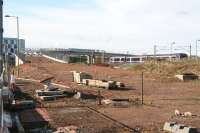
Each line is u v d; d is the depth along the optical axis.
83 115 25.66
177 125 20.47
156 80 53.56
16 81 47.38
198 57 77.75
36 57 100.06
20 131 19.72
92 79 46.72
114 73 61.06
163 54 97.69
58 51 125.56
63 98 33.62
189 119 24.58
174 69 64.62
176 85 48.12
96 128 21.48
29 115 25.09
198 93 40.19
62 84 45.03
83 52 121.69
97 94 37.22
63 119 24.05
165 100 34.19
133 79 54.56
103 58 97.00
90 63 85.81
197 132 19.58
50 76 54.62
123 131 20.88
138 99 34.47
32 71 60.41
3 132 13.23
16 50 62.81
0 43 15.18
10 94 27.86
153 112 27.31
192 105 31.31
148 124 22.83
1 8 15.34
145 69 68.56
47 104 30.20
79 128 21.22
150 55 102.50
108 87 42.06
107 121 23.66
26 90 37.88
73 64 76.62
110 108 28.92
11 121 20.86
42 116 24.84
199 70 61.84
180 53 94.12
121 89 42.78
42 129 20.84
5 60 29.95
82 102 31.62
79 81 46.25
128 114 26.34
